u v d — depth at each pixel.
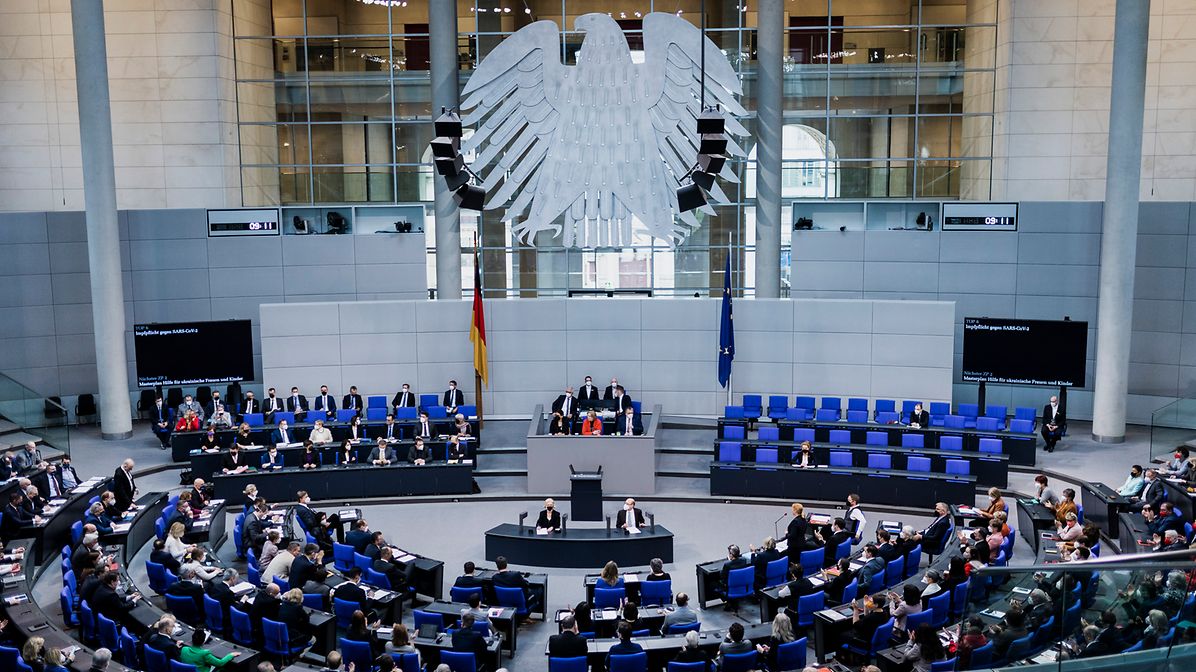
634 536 17.58
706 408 26.38
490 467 23.34
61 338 27.09
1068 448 24.05
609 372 26.50
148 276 27.39
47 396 27.03
